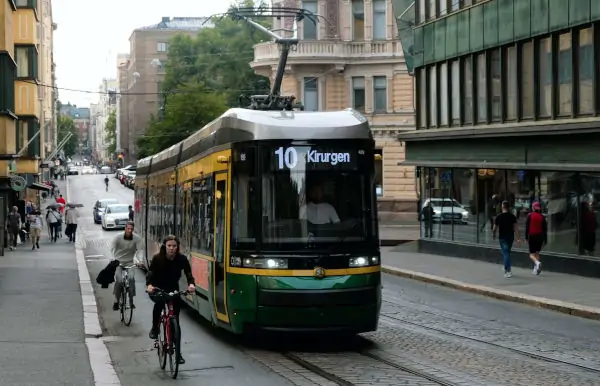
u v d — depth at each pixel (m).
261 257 13.47
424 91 35.88
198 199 16.70
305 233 13.51
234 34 83.62
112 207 59.59
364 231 13.75
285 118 14.05
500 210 29.89
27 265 31.11
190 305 17.52
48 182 91.62
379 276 13.81
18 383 10.95
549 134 26.42
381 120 57.50
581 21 25.33
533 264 27.70
